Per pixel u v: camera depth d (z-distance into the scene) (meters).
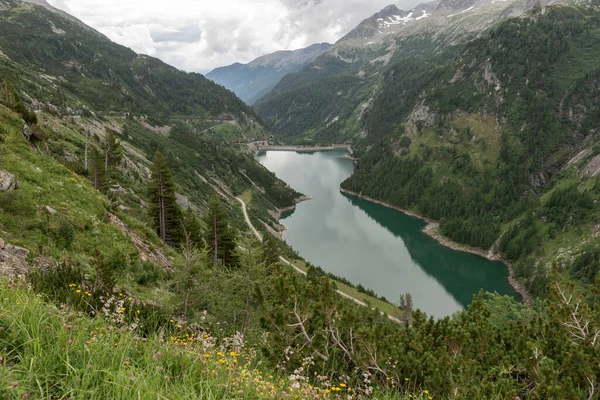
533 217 154.25
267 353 10.58
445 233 172.12
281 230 178.50
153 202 50.53
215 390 5.03
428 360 9.98
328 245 161.50
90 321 6.91
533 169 197.00
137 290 22.88
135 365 5.21
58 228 22.23
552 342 11.48
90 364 4.54
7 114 34.31
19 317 5.07
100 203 30.72
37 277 11.83
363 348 10.02
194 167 177.38
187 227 51.34
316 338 10.43
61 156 59.25
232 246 49.16
